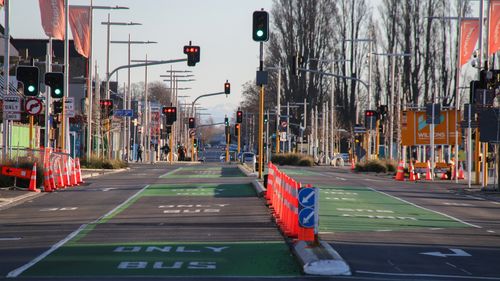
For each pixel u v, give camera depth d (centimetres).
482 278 2184
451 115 9000
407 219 3847
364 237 3036
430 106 8269
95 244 2736
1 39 10644
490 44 6456
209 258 2419
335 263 2169
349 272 2173
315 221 2502
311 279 2089
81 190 5503
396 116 12588
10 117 5172
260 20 4994
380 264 2372
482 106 5941
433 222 3744
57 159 5719
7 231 3169
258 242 2791
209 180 6650
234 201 4544
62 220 3588
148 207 4219
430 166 8406
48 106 6425
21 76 5041
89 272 2152
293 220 2877
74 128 10588
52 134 8688
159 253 2516
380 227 3434
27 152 5850
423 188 6588
